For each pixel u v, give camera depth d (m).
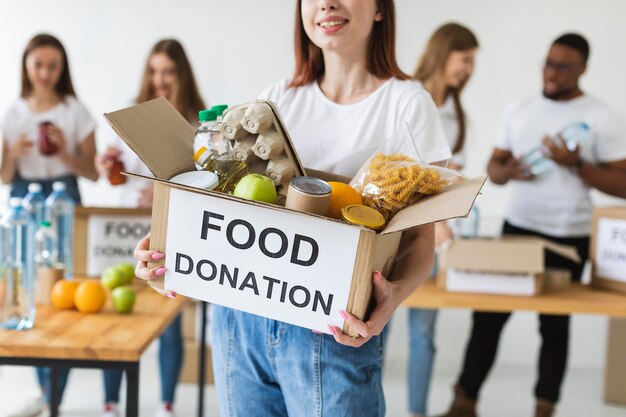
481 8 4.64
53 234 2.75
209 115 1.59
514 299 2.94
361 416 1.61
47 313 2.31
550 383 3.59
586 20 4.62
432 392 4.36
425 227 1.73
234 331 1.69
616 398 4.23
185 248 1.52
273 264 1.47
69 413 3.88
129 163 3.62
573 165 3.54
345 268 1.43
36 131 3.97
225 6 4.66
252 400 1.71
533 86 4.68
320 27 1.67
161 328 2.19
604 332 4.82
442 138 1.71
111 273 2.57
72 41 4.66
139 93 3.80
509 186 4.70
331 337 1.59
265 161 1.56
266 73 4.69
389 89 1.73
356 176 1.61
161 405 3.71
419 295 2.97
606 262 3.16
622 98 4.66
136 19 4.65
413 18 4.66
